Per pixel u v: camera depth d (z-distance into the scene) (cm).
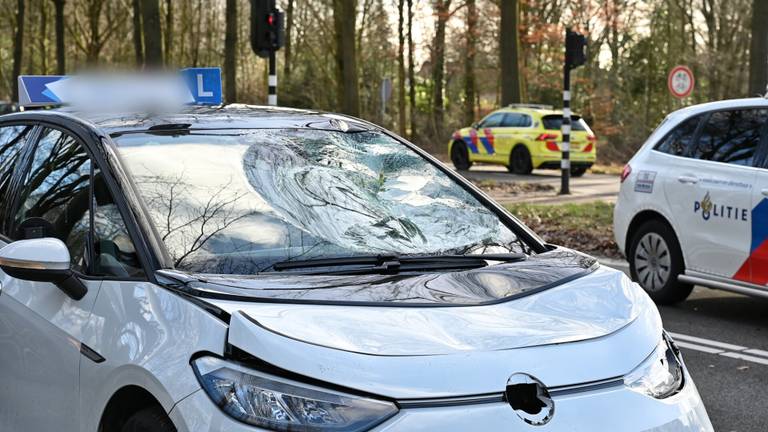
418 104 5388
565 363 292
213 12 5322
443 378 277
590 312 321
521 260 366
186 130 403
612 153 4381
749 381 641
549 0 4750
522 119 2742
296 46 4881
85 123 407
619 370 300
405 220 384
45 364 357
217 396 277
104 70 448
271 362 276
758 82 2041
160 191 363
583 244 1307
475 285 329
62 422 347
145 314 314
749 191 795
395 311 303
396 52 4631
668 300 886
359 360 277
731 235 809
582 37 2097
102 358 321
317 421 268
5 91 6066
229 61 3303
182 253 339
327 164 402
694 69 4819
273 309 297
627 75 5219
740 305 900
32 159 431
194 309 302
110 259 349
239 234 352
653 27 5103
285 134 417
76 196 382
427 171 421
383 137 441
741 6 4325
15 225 422
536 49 4856
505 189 2211
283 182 383
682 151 874
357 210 381
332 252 354
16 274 342
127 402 322
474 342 291
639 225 913
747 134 823
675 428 300
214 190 370
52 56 5828
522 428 276
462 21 4719
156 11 2436
